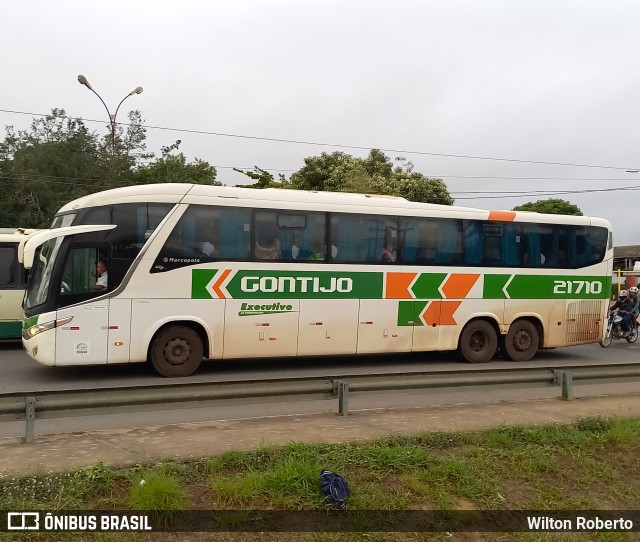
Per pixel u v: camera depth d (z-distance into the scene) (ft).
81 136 129.08
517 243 46.75
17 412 20.51
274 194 39.68
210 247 37.78
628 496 19.25
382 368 42.98
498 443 21.67
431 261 43.73
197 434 22.09
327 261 40.63
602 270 49.83
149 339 36.47
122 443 20.65
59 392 20.89
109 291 35.60
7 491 15.71
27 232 49.19
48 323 34.58
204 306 37.63
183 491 16.21
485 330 45.93
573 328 48.83
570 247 48.62
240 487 16.22
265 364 43.78
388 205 42.65
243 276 38.50
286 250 39.63
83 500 15.57
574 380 30.50
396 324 42.63
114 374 38.27
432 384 26.61
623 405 29.35
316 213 40.50
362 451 19.54
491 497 17.85
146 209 36.60
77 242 35.27
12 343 53.21
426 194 100.01
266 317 39.09
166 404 21.85
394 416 25.91
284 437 21.76
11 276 48.60
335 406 29.53
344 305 41.11
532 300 47.26
